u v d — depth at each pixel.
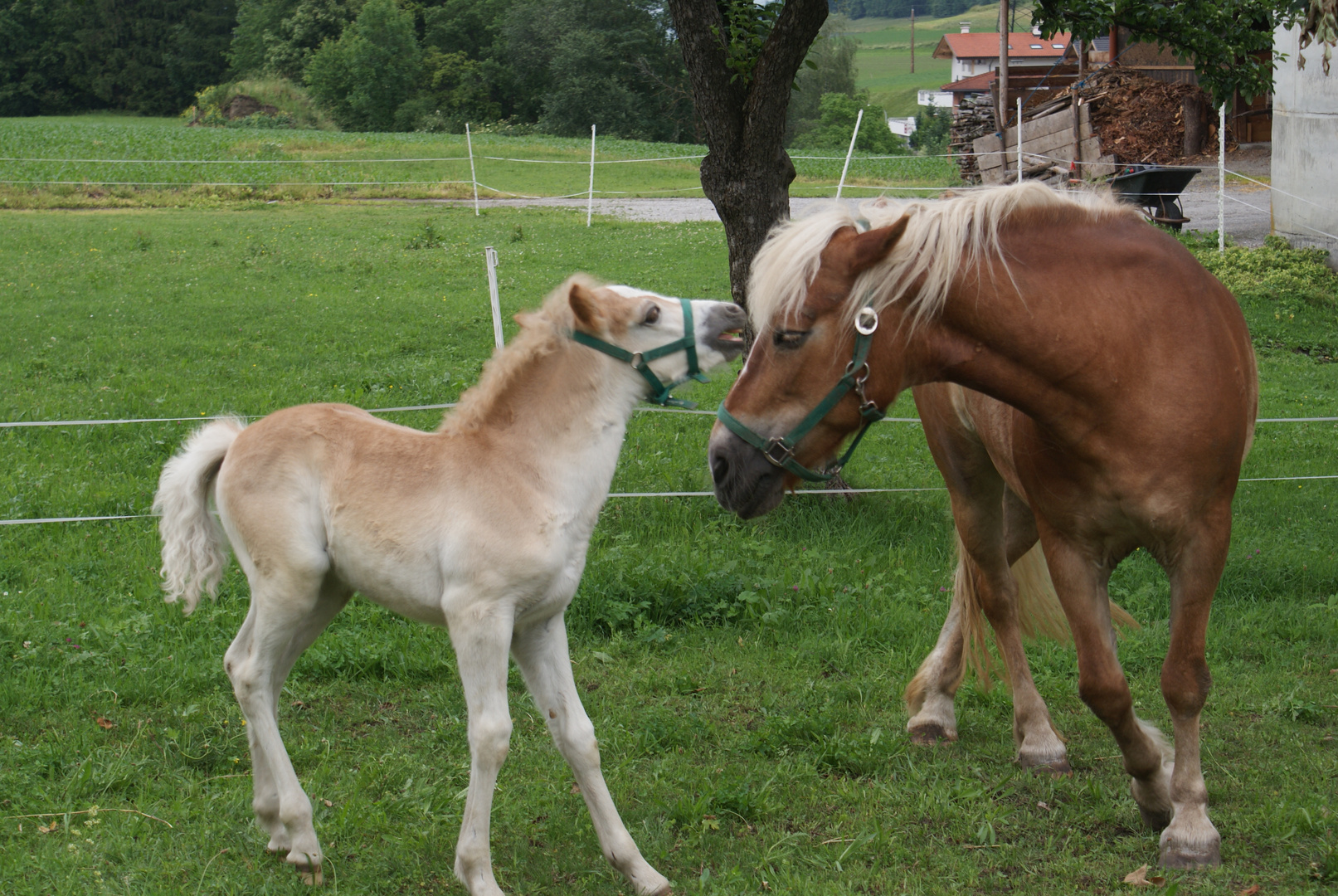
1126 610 5.99
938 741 4.63
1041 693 5.15
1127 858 3.67
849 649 5.48
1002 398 3.45
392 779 4.17
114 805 3.95
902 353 3.33
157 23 80.06
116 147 35.44
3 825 3.74
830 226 3.29
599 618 5.73
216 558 3.62
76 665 5.00
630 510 7.35
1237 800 4.04
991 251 3.30
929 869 3.65
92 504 7.17
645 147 43.00
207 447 3.59
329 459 3.41
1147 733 3.91
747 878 3.56
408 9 71.38
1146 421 3.32
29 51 78.31
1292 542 6.97
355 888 3.46
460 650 3.22
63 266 16.77
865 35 152.12
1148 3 8.16
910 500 7.69
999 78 23.55
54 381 10.70
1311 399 11.10
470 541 3.20
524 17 64.38
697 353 3.43
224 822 3.81
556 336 3.36
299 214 23.83
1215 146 25.72
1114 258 3.38
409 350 12.52
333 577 3.57
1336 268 16.67
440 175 31.62
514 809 3.95
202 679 4.94
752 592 5.94
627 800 4.07
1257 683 5.09
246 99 65.31
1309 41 6.45
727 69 7.27
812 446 3.34
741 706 4.95
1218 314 3.47
